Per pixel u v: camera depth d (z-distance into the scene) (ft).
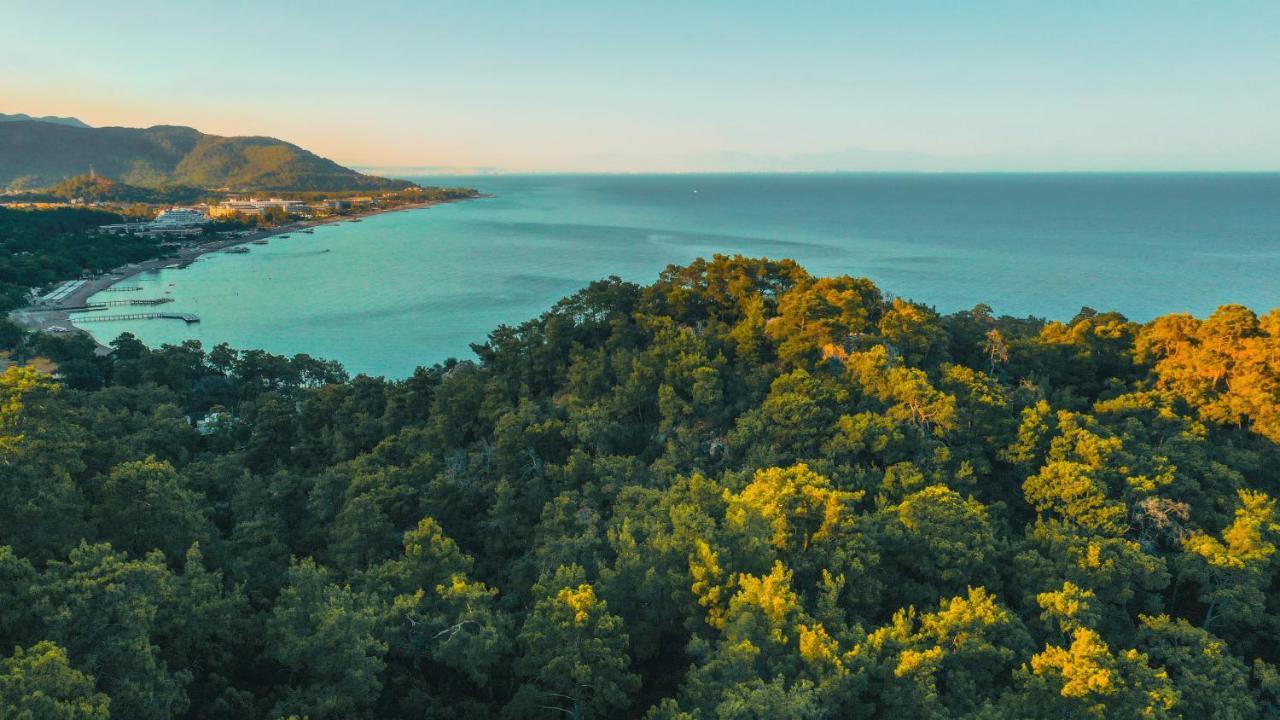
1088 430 250.16
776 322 360.48
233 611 167.63
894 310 354.95
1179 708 154.81
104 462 231.09
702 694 148.66
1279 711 165.48
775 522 192.13
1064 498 212.23
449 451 325.21
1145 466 226.17
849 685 146.00
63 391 341.21
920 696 146.92
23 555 161.99
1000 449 251.60
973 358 358.84
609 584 184.65
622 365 350.02
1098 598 184.44
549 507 239.91
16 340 569.64
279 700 153.79
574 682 161.68
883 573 192.34
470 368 412.16
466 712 167.94
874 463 258.37
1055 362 345.31
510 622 180.45
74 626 130.00
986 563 191.31
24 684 107.45
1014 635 162.91
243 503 249.96
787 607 158.92
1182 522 211.41
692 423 311.06
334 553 223.92
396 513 247.29
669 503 214.69
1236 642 191.62
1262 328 285.84
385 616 165.78
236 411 456.45
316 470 327.06
